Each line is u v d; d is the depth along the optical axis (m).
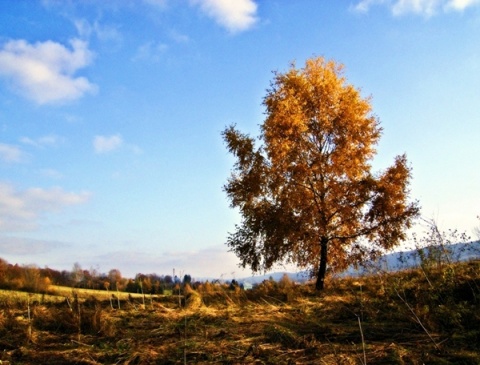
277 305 10.88
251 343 6.69
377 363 5.48
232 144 16.20
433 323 7.01
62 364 5.95
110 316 9.38
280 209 15.16
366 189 15.12
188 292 11.96
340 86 16.38
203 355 6.06
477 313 7.11
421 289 9.29
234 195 16.00
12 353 6.42
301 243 15.65
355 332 7.11
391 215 14.89
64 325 8.07
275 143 15.23
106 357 6.21
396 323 7.56
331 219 15.87
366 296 10.18
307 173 15.29
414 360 5.41
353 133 15.77
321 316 8.88
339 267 16.03
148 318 9.14
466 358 5.40
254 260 15.98
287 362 5.63
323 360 5.58
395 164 15.67
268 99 15.98
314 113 16.19
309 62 16.70
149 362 5.90
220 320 8.64
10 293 12.53
